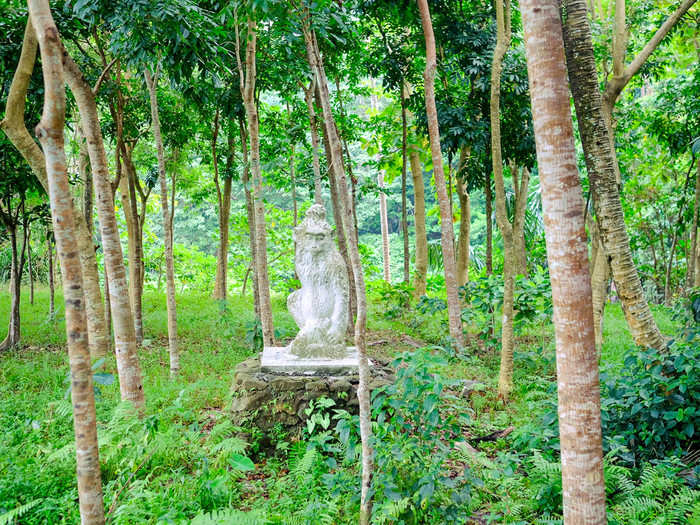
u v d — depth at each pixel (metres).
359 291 3.55
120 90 8.59
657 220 16.20
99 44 7.73
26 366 7.32
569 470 2.50
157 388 6.59
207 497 3.92
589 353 2.46
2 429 5.15
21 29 6.53
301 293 6.31
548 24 2.49
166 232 7.34
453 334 8.34
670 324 11.07
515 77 9.19
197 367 7.83
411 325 11.08
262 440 5.17
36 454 4.62
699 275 10.77
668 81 11.08
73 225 2.95
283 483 4.20
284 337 10.05
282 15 4.54
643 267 16.55
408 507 3.51
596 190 5.12
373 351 9.13
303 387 5.30
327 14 5.43
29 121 8.01
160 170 7.41
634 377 4.88
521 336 10.13
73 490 4.05
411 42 10.72
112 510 3.70
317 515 3.60
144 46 5.78
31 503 3.56
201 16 5.84
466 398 6.46
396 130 12.91
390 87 11.08
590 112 5.04
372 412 3.93
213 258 19.89
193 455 4.64
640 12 9.76
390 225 28.95
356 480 4.06
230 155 12.48
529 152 9.92
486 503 4.04
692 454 4.50
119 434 4.52
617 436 4.40
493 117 6.55
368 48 11.62
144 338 9.77
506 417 5.50
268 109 12.15
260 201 7.97
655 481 3.81
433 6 9.64
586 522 2.45
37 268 16.89
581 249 2.47
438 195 8.30
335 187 10.77
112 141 10.64
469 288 9.43
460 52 10.02
